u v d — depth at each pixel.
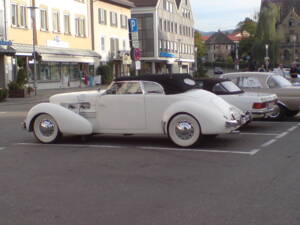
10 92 30.27
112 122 10.85
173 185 7.05
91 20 50.72
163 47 71.69
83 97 11.12
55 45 42.78
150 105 10.43
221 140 11.21
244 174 7.65
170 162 8.77
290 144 10.56
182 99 10.17
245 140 11.20
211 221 5.37
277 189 6.68
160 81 10.45
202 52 123.12
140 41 69.12
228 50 158.62
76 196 6.55
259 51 83.94
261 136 11.83
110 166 8.52
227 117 10.02
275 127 13.58
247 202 6.07
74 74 46.41
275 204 5.96
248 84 15.25
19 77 30.98
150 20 68.56
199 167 8.28
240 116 10.68
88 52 48.59
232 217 5.49
